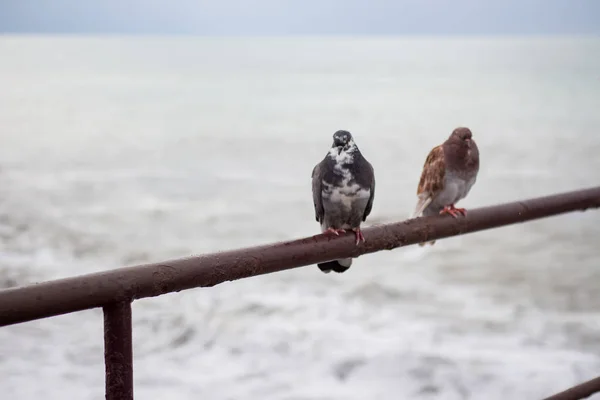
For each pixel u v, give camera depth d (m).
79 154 28.02
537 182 22.11
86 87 70.12
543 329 8.80
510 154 27.33
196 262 1.88
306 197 19.73
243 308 9.20
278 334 8.29
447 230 2.62
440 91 62.69
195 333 8.18
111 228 15.13
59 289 1.61
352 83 76.56
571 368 7.30
